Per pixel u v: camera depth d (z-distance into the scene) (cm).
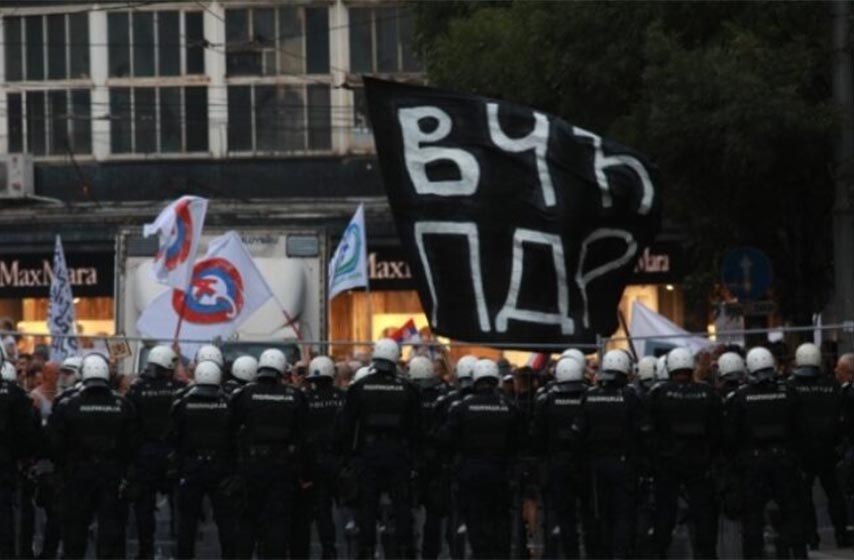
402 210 4434
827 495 4516
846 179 5606
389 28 10312
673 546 4712
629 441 4100
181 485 4203
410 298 9700
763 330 4706
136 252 6725
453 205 4431
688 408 4116
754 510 4122
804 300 6694
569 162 4466
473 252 4431
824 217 6562
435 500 4319
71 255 9794
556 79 6519
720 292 7469
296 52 10306
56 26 10300
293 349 6278
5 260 9856
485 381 4128
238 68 10306
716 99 5872
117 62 10306
